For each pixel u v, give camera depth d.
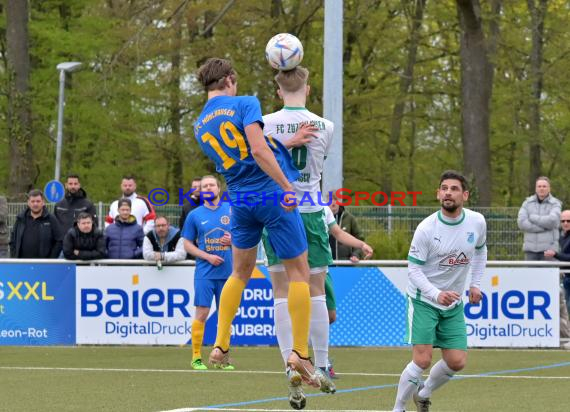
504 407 22.92
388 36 95.75
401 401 20.95
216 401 23.84
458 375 29.17
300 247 18.58
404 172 104.88
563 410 22.45
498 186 118.31
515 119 100.50
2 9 97.69
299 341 18.53
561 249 38.59
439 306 20.86
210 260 31.56
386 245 51.31
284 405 23.14
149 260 36.44
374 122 95.75
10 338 37.47
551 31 90.81
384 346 36.47
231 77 18.84
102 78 77.25
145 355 34.31
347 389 26.12
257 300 36.47
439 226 20.81
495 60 82.12
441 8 95.31
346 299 36.53
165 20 75.94
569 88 91.38
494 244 58.97
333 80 42.28
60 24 96.00
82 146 97.75
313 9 86.81
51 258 39.75
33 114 93.25
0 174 97.56
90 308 37.03
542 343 35.78
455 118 104.31
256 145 17.89
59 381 27.73
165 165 101.50
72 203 41.50
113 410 22.31
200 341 31.27
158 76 89.00
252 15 88.50
